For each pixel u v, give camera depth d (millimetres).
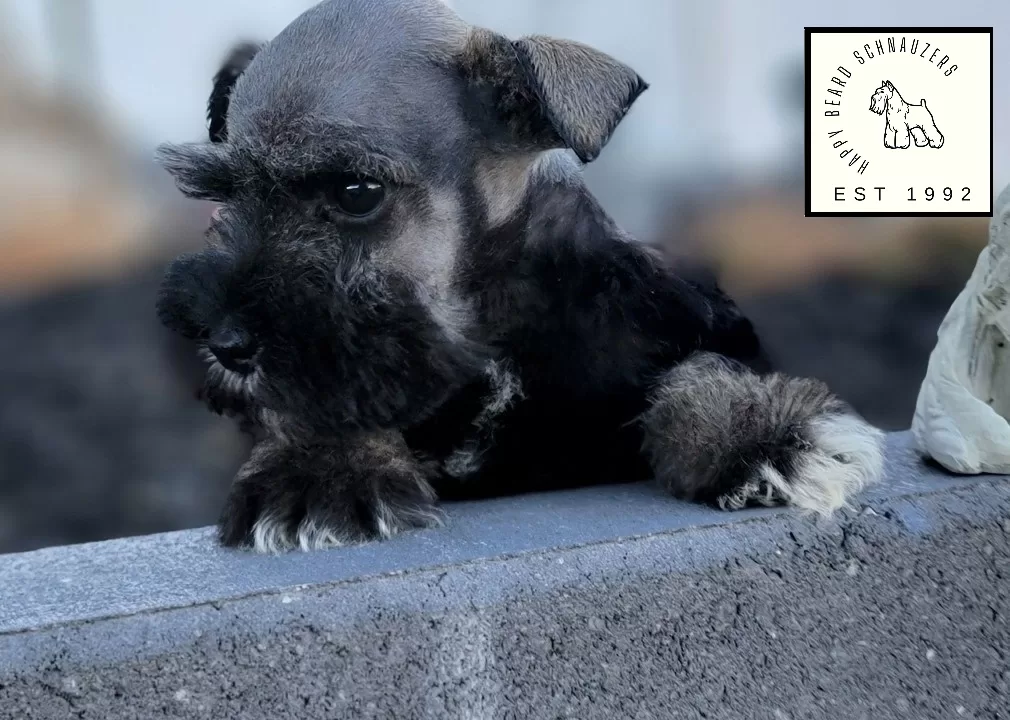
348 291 630
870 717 663
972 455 685
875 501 664
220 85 700
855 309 1346
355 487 658
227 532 658
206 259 632
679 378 686
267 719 610
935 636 668
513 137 655
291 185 630
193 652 604
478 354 657
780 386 695
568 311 672
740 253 1284
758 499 666
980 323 693
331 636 613
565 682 632
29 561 648
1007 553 675
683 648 642
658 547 641
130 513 1225
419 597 620
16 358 1405
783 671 652
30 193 1346
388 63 642
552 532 648
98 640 600
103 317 1431
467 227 651
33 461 1281
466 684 624
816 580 654
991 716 677
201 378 695
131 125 1285
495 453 688
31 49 1276
